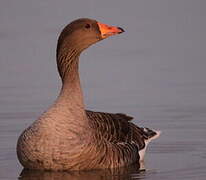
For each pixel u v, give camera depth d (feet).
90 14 104.42
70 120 41.63
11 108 60.54
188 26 94.12
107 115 45.96
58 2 115.65
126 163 44.78
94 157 42.22
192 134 53.47
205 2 111.45
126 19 100.07
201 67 73.51
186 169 44.73
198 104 61.36
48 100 62.95
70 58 43.55
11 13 107.55
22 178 42.50
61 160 41.42
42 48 82.84
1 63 77.15
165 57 77.87
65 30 44.01
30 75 72.13
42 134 41.29
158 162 46.80
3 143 51.29
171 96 63.67
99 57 78.13
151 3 112.88
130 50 81.41
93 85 67.77
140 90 65.87
